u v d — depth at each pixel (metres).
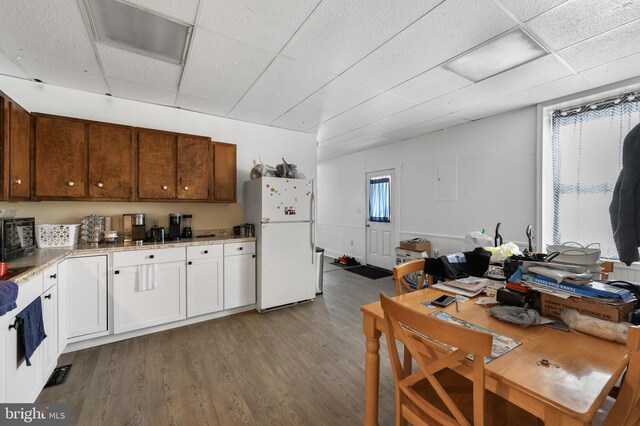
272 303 3.29
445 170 4.20
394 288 4.27
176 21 1.80
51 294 1.92
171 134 2.98
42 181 2.39
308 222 3.59
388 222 5.28
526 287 1.38
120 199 2.72
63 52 2.13
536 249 3.19
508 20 1.78
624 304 1.14
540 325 1.22
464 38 1.97
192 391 1.87
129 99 3.02
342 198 6.43
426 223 4.51
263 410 1.71
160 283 2.67
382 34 1.93
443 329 0.91
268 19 1.78
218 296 3.02
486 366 0.91
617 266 2.67
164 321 2.70
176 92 2.86
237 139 3.74
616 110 2.75
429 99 3.07
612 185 2.78
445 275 2.01
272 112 3.45
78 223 2.75
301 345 2.50
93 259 2.38
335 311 3.33
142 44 2.04
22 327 1.46
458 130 4.02
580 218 2.98
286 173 3.50
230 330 2.79
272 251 3.29
